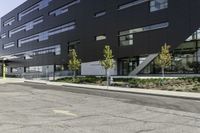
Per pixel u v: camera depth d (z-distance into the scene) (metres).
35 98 19.66
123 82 33.53
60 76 58.75
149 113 12.74
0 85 37.22
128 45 42.78
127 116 11.90
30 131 8.92
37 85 37.50
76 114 12.41
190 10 34.19
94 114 12.42
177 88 26.28
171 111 13.34
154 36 38.75
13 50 88.44
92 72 50.16
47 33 67.69
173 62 36.59
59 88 31.08
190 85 26.69
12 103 16.62
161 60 33.06
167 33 36.94
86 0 52.25
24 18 80.62
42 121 10.67
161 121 10.74
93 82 38.91
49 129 9.23
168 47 33.72
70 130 9.09
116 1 44.81
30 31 76.62
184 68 35.19
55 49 64.12
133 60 43.38
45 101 17.75
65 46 59.28
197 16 33.34
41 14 70.25
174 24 36.09
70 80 45.00
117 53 44.69
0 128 9.38
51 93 23.97
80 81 41.53
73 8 56.53
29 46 77.38
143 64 40.56
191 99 19.19
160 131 9.01
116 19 44.94
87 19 51.91
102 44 47.84
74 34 56.00
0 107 14.79
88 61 51.41
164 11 37.41
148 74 39.72
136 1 41.56
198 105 15.62
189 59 34.66
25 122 10.45
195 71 33.81
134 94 23.31
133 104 16.12
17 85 37.31
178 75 35.41
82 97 20.38
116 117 11.65
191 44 34.25
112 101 17.70
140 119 11.17
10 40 90.81
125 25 43.22
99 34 48.59
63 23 60.00
